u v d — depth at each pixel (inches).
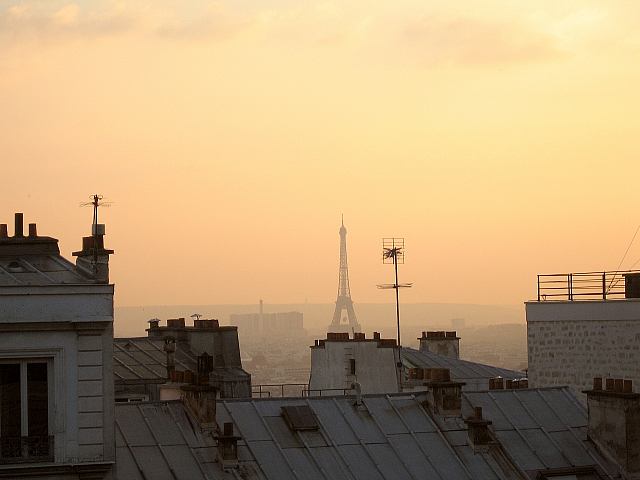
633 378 3513.8
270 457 2765.7
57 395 2329.0
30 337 2326.5
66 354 2340.1
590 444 3070.9
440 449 2933.1
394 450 2886.3
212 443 2738.7
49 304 2336.4
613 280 3678.6
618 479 2994.6
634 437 2992.1
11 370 2336.4
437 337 5191.9
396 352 4234.7
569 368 3678.6
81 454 2325.3
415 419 3004.4
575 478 2965.1
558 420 3147.1
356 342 4288.9
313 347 4416.8
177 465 2655.0
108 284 2364.7
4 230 2529.5
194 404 2778.1
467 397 3174.2
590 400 3083.2
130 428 2721.5
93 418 2338.8
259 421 2876.5
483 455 2950.3
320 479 2746.1
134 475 2596.0
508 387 3983.8
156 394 4274.1
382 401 3034.0
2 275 2413.9
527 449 3019.2
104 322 2347.4
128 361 4458.7
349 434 2901.1
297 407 2940.5
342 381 4276.6
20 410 2330.2
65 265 2490.2
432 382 3048.7
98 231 2647.6
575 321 3671.3
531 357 3772.1
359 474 2792.8
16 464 2301.9
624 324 3550.7
